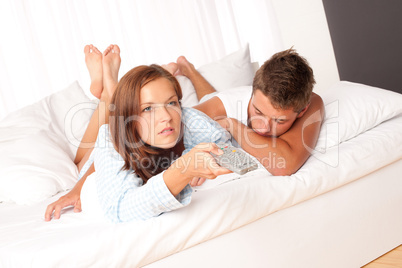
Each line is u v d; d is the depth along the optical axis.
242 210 1.25
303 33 2.89
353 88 1.77
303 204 1.38
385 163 1.52
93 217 1.32
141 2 2.86
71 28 2.69
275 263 1.32
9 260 1.14
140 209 1.12
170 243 1.15
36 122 2.07
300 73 1.46
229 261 1.25
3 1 2.58
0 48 2.59
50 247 1.09
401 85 2.41
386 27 2.38
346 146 1.52
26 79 2.63
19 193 1.74
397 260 1.48
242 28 3.12
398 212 1.56
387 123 1.67
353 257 1.46
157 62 2.91
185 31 2.95
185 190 1.15
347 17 2.54
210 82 2.36
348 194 1.46
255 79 1.51
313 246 1.39
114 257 1.09
